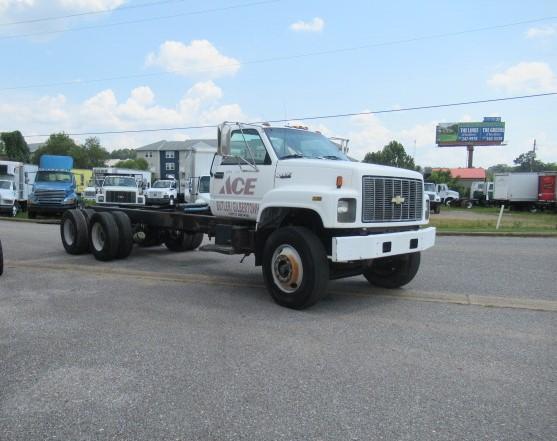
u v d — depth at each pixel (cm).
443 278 839
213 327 548
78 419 339
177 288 755
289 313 610
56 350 472
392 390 386
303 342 498
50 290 734
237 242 727
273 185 684
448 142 8769
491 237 1634
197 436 318
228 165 758
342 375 414
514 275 866
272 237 641
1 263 839
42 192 2448
